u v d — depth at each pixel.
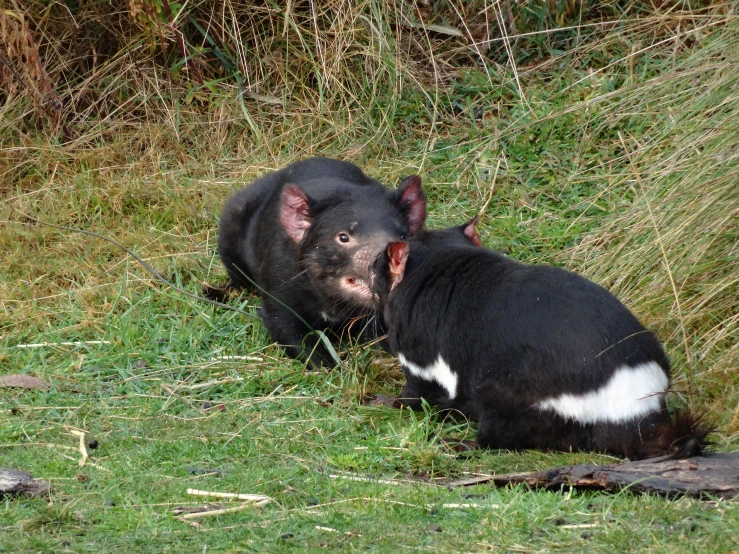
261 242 8.95
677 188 8.73
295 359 8.52
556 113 11.50
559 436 6.34
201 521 5.41
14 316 9.12
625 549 4.69
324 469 6.35
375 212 8.18
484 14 13.80
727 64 9.67
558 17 13.38
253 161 12.02
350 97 12.77
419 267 7.08
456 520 5.25
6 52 12.41
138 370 8.27
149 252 10.34
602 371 6.11
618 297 8.40
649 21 12.84
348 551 4.84
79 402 7.62
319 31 13.05
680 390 7.11
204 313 9.16
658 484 5.42
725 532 4.74
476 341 6.55
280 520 5.33
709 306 7.91
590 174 11.16
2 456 6.57
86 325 9.01
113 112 12.61
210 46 13.34
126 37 13.14
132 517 5.42
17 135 12.42
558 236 10.04
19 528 5.27
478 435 6.67
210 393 7.95
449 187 11.34
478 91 12.84
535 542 4.88
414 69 13.22
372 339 8.62
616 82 12.42
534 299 6.36
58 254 10.34
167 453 6.61
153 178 11.68
